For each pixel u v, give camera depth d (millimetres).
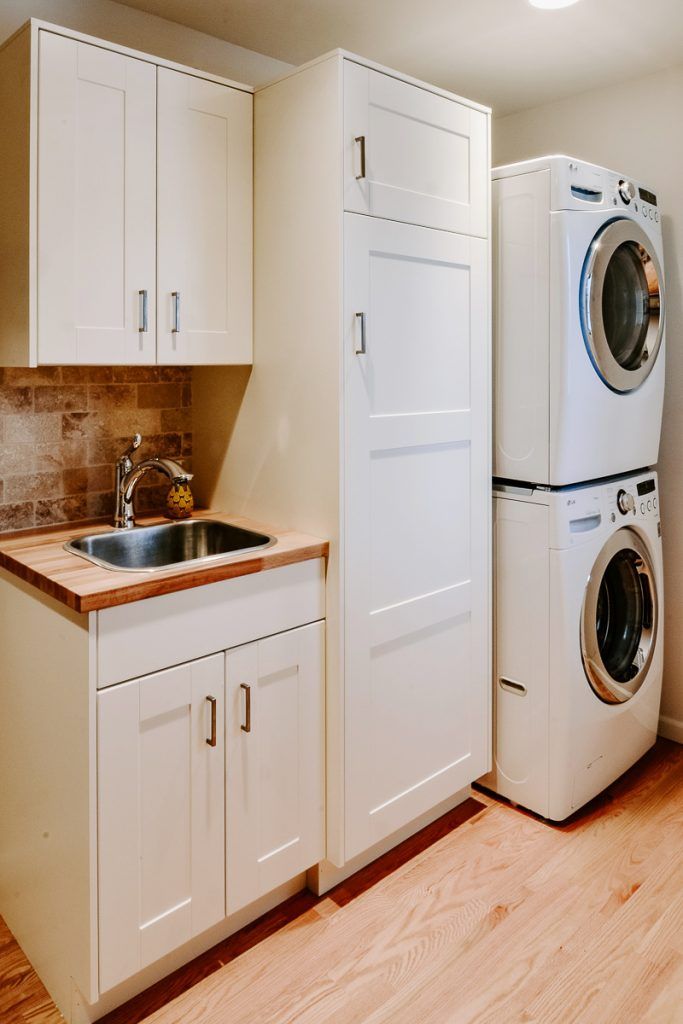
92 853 1539
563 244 2092
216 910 1771
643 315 2473
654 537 2561
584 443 2230
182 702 1655
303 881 2072
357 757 1996
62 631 1578
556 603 2225
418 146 1975
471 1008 1673
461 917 1955
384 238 1909
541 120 2971
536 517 2244
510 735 2408
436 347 2080
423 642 2152
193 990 1727
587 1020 1640
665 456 2791
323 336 1873
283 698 1867
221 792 1751
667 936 1882
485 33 2326
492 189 2242
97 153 1735
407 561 2070
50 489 2146
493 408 2316
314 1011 1669
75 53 1679
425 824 2346
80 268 1734
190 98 1891
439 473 2133
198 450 2393
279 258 1980
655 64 2572
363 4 2137
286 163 1935
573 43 2408
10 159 1723
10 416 2051
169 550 2172
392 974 1770
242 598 1749
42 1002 1721
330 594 1919
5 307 1791
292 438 2000
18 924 1881
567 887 2062
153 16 2195
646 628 2596
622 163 2764
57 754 1635
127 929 1610
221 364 2031
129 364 1849
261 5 2141
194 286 1947
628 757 2559
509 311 2236
